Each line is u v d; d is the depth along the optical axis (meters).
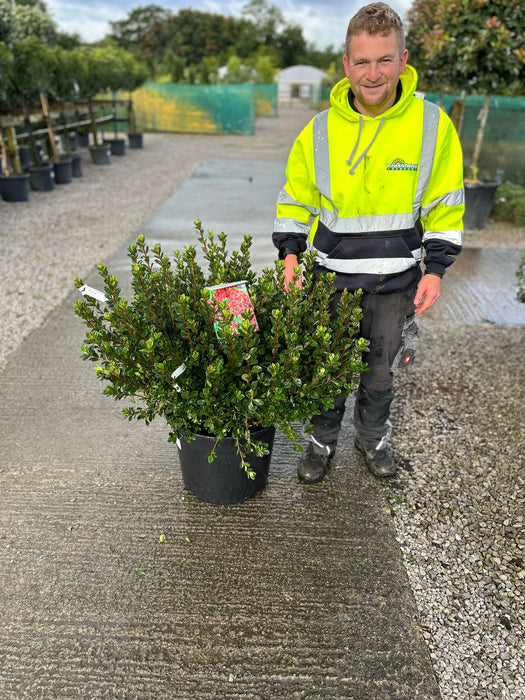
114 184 10.26
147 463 2.74
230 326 1.90
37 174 9.37
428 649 1.86
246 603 2.01
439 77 7.30
